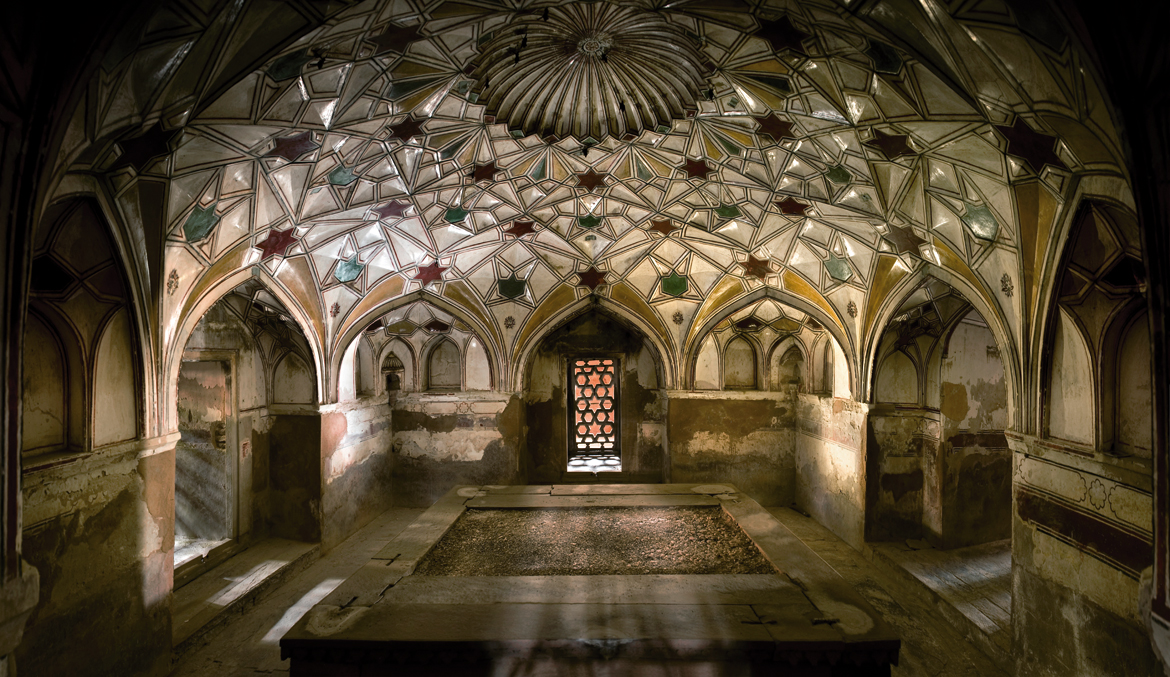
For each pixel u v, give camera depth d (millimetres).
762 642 2869
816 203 4816
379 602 3307
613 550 4254
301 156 3920
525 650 2895
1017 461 3955
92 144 2631
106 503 3490
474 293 7164
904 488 6004
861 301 5902
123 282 3539
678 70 3756
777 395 7688
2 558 1940
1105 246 3129
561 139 4551
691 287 7059
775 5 2785
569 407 8570
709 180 4961
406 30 2994
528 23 3314
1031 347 3801
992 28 2260
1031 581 3791
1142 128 1799
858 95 3287
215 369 5656
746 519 4789
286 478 6145
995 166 3387
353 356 6766
